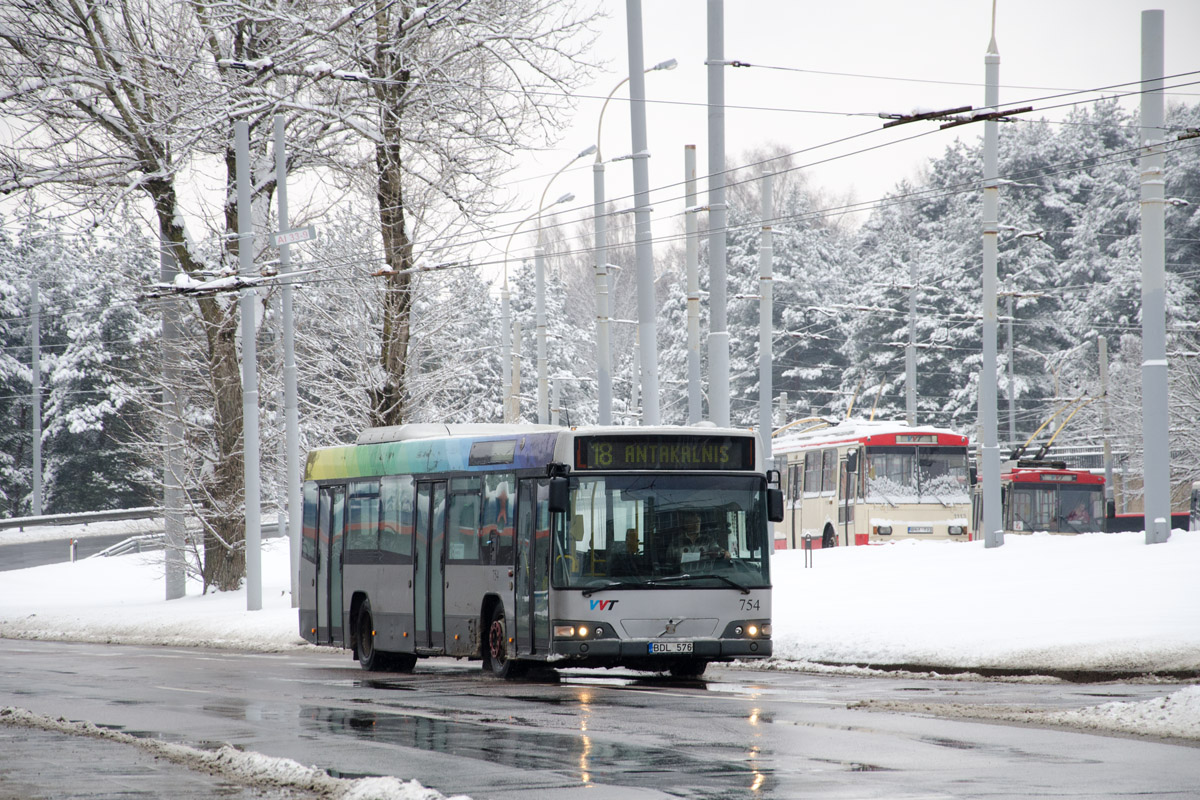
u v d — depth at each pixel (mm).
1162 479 56656
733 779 19391
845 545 90062
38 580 108312
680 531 37188
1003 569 55812
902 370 180500
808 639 43688
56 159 80750
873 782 19016
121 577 108875
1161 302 56688
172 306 83938
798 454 99000
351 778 19984
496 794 18531
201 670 44938
